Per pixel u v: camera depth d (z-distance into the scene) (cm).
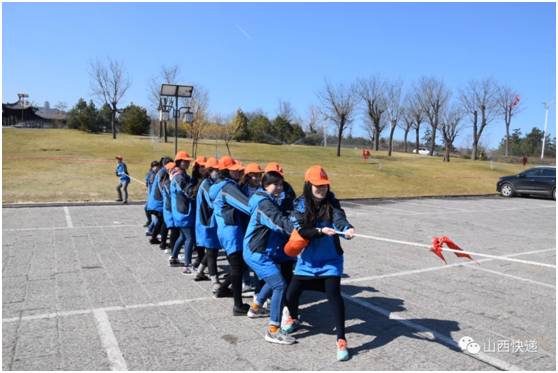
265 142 6034
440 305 549
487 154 6656
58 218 1195
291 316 441
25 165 2570
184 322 476
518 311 530
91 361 384
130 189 1833
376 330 467
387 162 4016
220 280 624
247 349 414
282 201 499
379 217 1377
